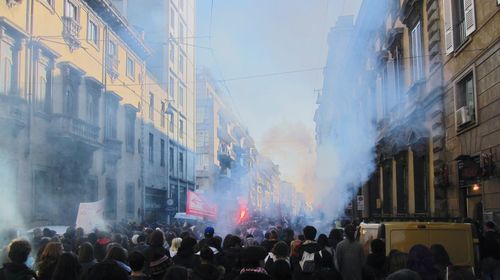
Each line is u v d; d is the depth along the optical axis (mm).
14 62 18125
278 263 5379
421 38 18359
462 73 14242
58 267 5457
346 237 8547
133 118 30891
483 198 12805
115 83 28188
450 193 15477
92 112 25000
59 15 21359
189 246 7441
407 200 21078
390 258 6352
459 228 7566
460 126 14297
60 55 21078
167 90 38594
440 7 16094
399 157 22047
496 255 8547
